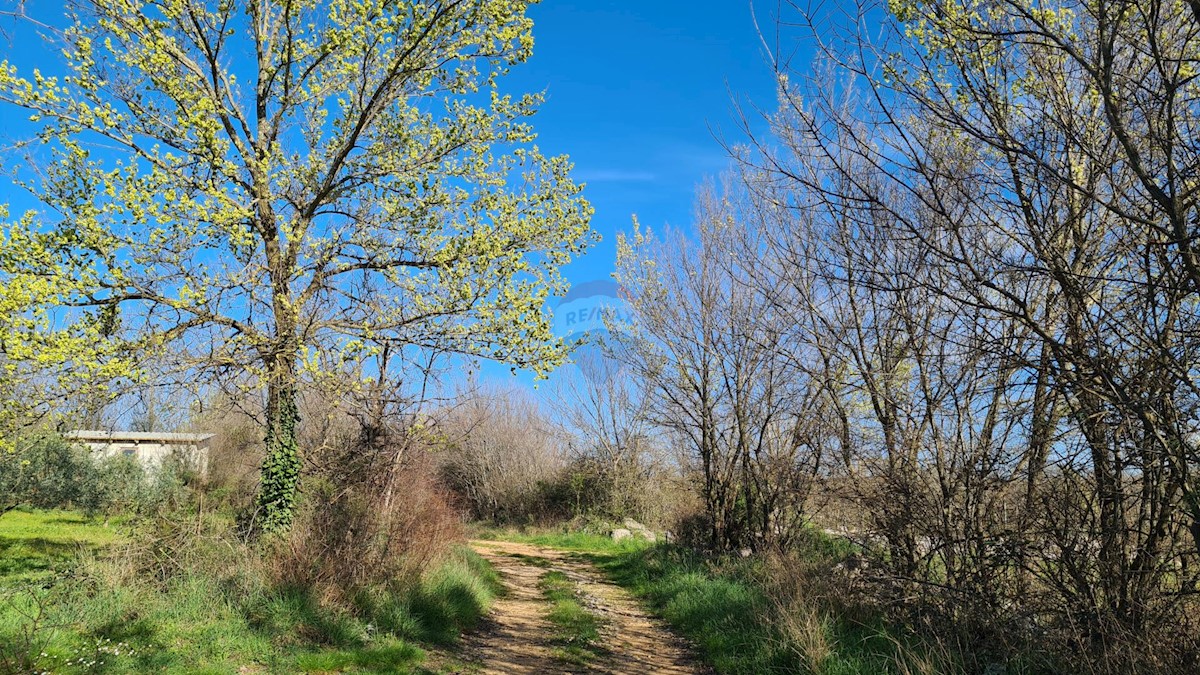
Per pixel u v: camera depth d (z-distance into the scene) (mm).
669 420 16781
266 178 11195
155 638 7238
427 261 12602
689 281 15828
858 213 7941
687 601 11953
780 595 9352
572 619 11656
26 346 8898
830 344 9523
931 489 7816
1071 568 6004
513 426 39812
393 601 9539
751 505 14953
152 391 10359
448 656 8555
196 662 6840
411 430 12383
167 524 9328
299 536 9680
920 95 5582
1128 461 5457
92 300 10250
